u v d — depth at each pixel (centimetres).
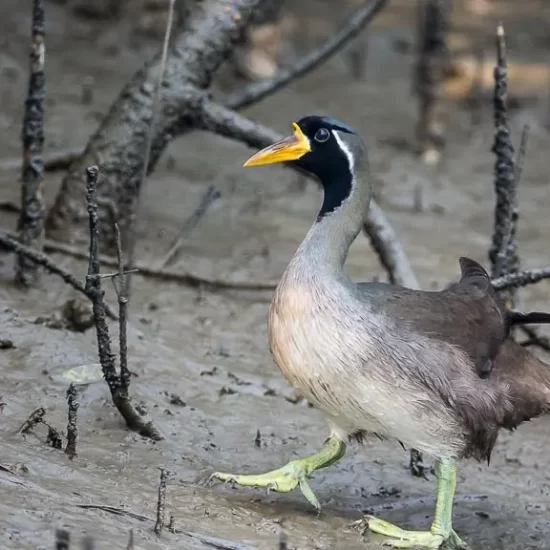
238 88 2233
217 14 1395
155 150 1391
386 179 1911
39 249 1270
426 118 2056
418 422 912
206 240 1570
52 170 1633
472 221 1795
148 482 957
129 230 1409
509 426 959
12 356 1110
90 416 1050
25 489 869
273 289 1404
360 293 927
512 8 3128
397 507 1012
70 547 786
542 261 1645
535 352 1359
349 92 2336
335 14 2906
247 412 1133
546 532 1009
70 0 2511
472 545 971
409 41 2708
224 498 958
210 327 1315
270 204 1738
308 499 959
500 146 1232
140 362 1165
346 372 901
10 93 2027
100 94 2109
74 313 1192
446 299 955
